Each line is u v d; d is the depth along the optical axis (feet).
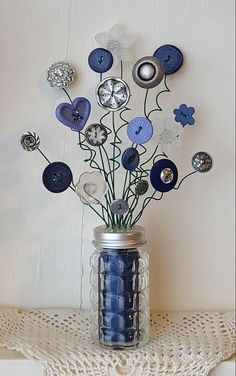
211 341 3.02
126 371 2.81
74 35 3.31
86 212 3.38
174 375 2.83
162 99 3.34
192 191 3.40
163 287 3.44
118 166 3.21
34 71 3.32
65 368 2.77
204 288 3.44
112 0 3.31
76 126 3.01
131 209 3.20
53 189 2.93
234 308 3.44
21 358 2.86
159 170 2.97
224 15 3.34
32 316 3.32
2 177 3.35
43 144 3.34
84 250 3.39
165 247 3.42
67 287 3.42
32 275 3.40
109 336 2.94
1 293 3.40
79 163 3.35
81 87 3.33
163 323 3.28
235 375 2.91
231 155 3.39
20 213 3.37
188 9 3.33
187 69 3.34
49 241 3.39
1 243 3.38
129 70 3.32
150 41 3.33
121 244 2.89
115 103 2.95
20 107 3.33
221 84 3.36
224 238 3.42
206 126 3.37
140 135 2.92
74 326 3.26
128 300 2.95
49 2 3.30
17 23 3.29
